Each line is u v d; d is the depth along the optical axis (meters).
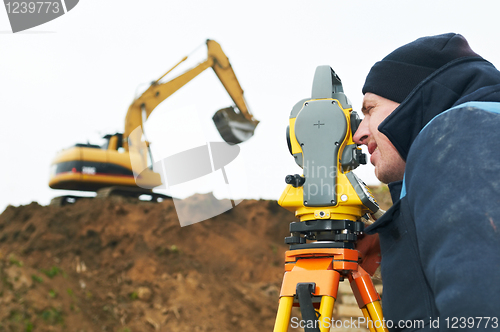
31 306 8.88
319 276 1.25
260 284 13.30
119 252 12.80
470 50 1.00
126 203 14.62
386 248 0.88
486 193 0.59
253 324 11.16
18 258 11.18
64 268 11.52
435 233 0.64
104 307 10.34
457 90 0.88
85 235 13.20
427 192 0.68
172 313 10.66
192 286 11.75
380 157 1.14
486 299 0.54
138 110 10.48
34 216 13.83
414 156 0.75
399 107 0.94
